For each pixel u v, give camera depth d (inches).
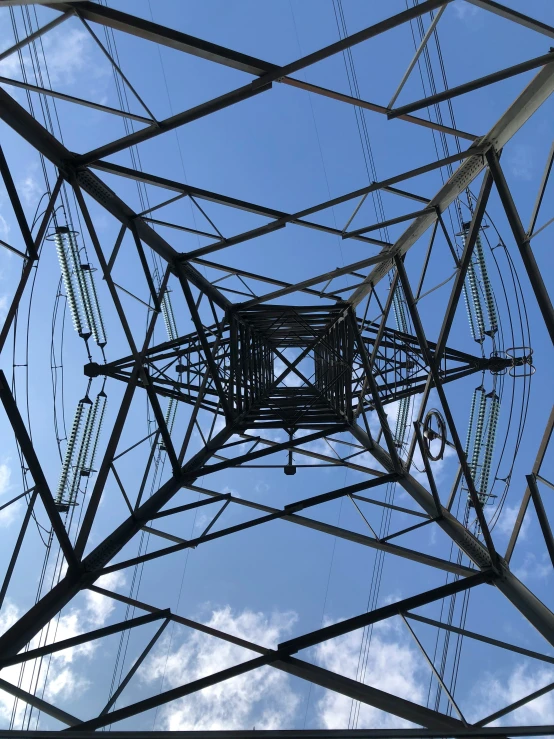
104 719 257.9
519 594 320.5
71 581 333.1
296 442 525.0
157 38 286.5
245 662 283.0
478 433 426.0
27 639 302.2
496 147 341.7
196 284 562.3
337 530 422.6
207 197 411.8
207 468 485.1
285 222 433.1
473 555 379.2
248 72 307.3
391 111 329.4
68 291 452.4
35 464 314.3
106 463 373.4
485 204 362.3
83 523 352.5
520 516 337.4
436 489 419.8
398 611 315.6
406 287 476.1
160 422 454.0
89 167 360.8
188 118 322.7
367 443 573.9
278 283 566.9
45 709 283.6
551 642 298.2
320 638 294.8
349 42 284.4
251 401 679.1
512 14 275.1
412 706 271.3
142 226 443.2
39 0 233.1
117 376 557.6
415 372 653.3
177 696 269.9
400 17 275.9
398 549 405.4
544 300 305.9
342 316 658.8
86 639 306.8
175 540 451.8
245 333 681.0
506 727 243.4
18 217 298.5
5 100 292.5
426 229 463.5
